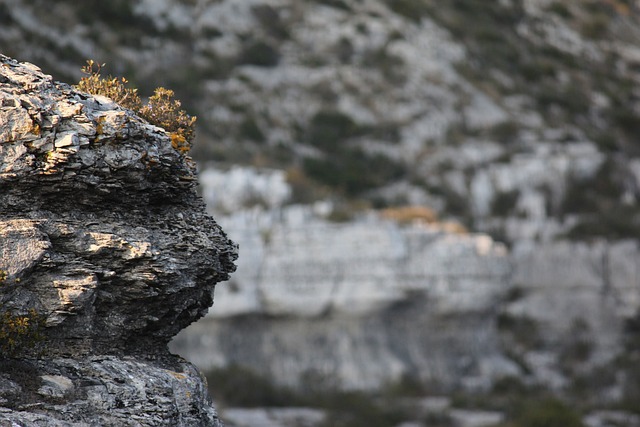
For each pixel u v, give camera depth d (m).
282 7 162.00
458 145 144.25
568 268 122.19
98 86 21.36
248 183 103.25
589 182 139.25
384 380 92.75
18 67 18.50
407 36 162.38
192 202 20.73
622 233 130.25
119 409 17.25
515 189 137.50
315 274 94.88
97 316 18.30
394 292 95.12
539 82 167.00
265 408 85.06
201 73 140.38
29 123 17.22
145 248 18.34
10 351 16.92
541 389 101.06
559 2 193.62
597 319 119.25
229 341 91.88
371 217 101.50
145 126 19.17
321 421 82.06
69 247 17.72
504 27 180.62
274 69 149.62
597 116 162.50
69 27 128.88
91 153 17.73
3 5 121.81
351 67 153.88
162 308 19.22
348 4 168.00
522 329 118.38
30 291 17.20
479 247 101.88
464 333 99.06
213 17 151.75
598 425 88.69
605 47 186.00
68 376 17.25
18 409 16.00
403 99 149.75
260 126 136.12
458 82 156.75
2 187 17.17
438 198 133.00
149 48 137.62
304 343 93.56
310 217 99.25
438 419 85.44
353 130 142.38
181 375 19.52
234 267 21.36
